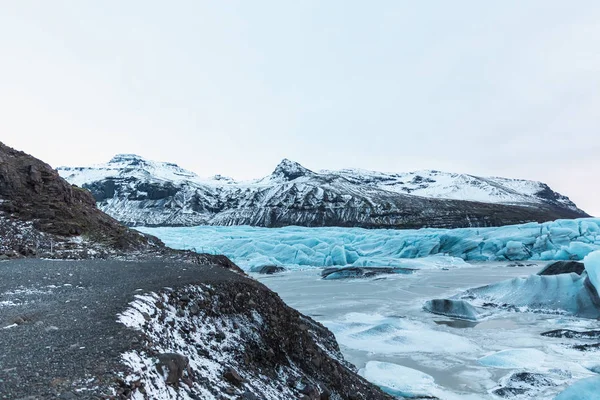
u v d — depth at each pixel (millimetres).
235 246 65000
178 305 6977
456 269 49688
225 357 6590
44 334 4902
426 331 19469
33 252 12953
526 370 13742
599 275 22688
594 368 13648
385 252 65812
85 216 17406
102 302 6316
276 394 6469
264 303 9016
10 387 3510
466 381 13156
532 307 24188
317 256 60406
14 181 16438
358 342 17609
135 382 4008
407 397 11852
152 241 19297
